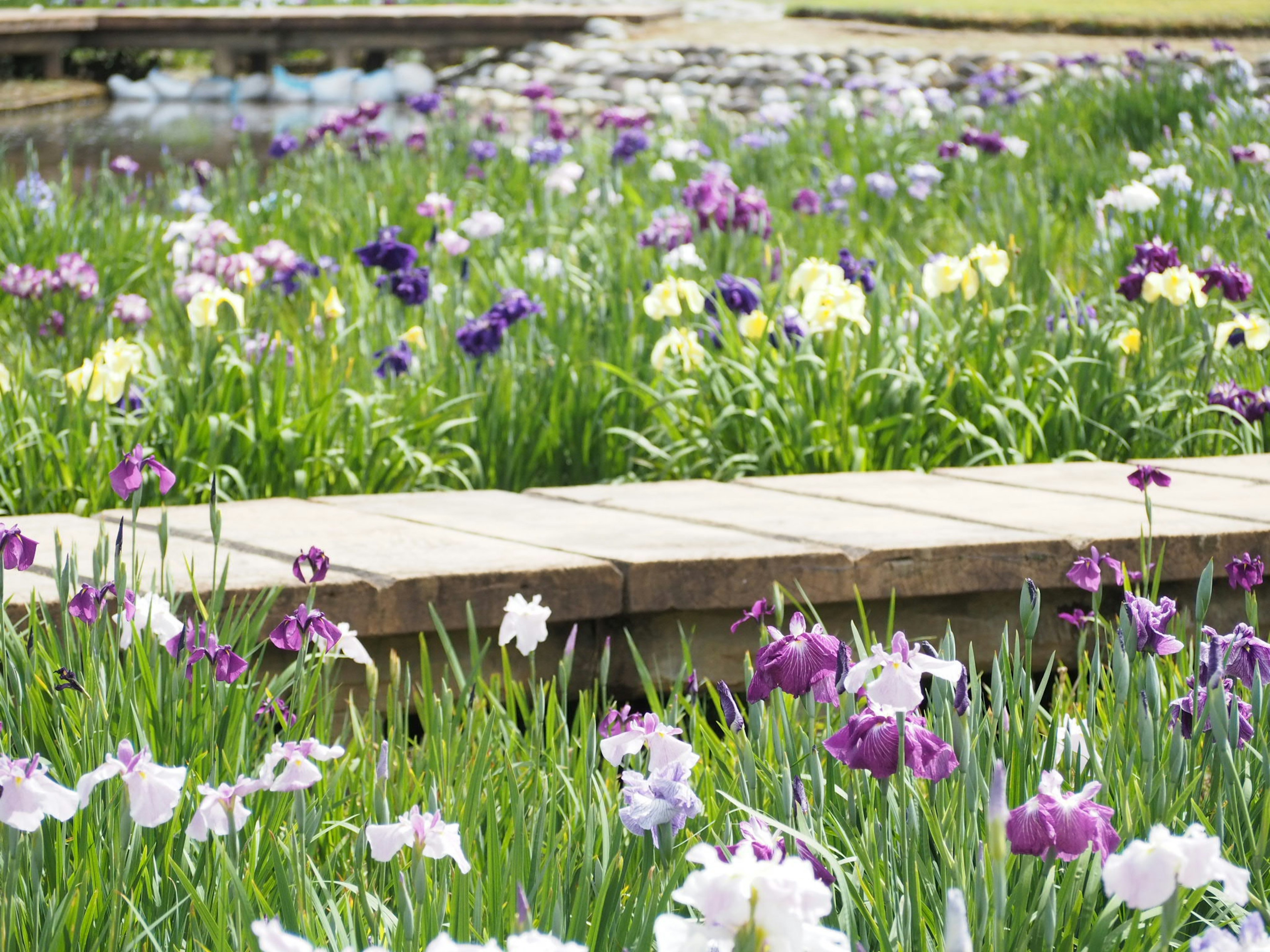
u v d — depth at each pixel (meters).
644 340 7.43
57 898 2.57
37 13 36.09
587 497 5.89
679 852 2.66
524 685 4.62
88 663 3.20
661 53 31.14
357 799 3.29
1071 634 5.08
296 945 1.59
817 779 2.71
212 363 6.68
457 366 7.28
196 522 5.35
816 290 7.01
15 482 6.11
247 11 35.91
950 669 2.27
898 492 5.92
